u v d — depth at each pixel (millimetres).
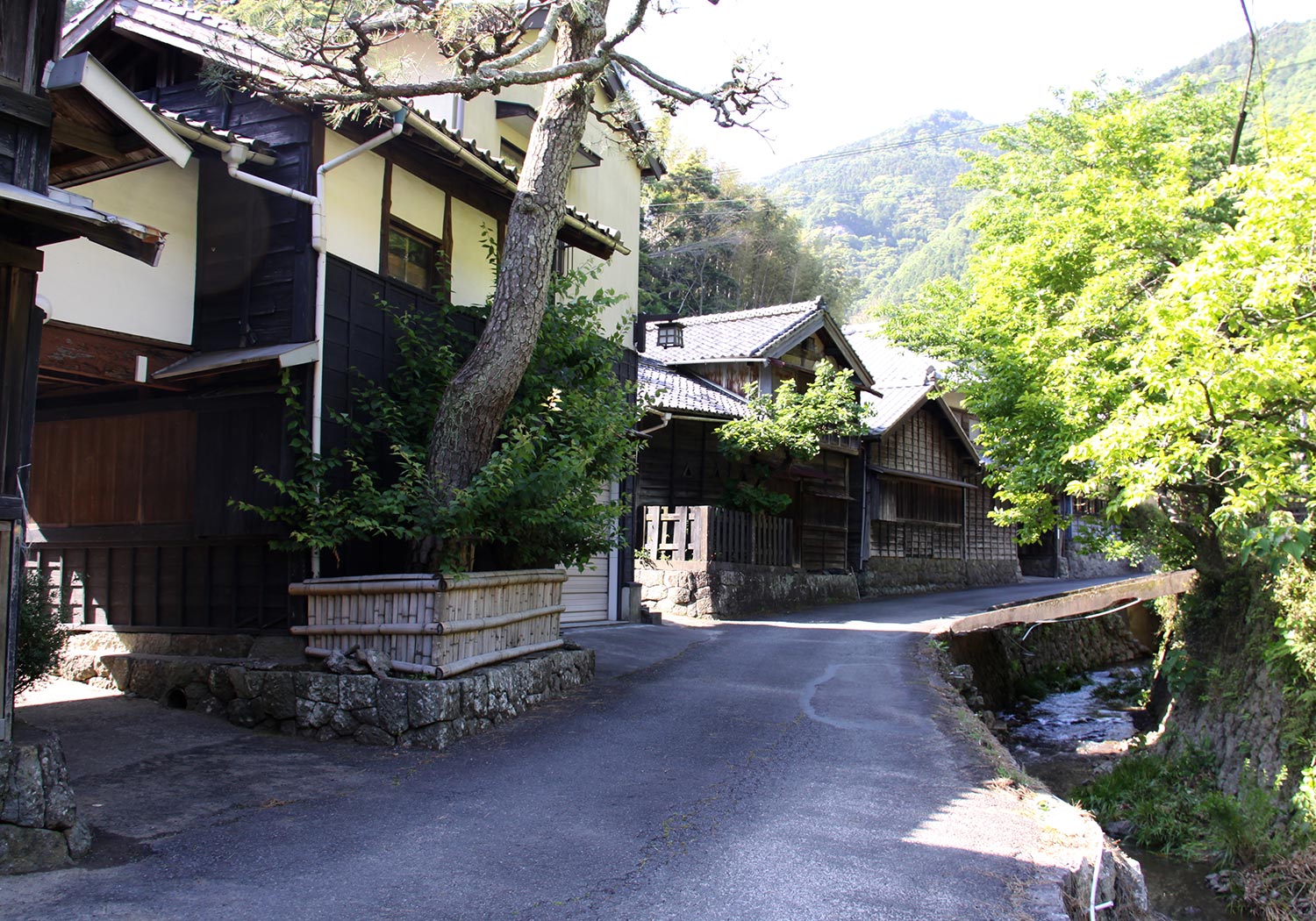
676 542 18078
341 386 8750
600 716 8328
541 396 9875
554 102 9219
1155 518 12234
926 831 5480
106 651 9320
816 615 18906
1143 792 10336
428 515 8133
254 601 8648
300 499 7961
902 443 27516
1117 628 22672
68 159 6824
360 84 7711
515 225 9078
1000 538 33594
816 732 7930
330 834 5137
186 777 6211
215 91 8883
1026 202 17641
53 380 8555
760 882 4598
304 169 8695
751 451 19750
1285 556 8578
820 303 22766
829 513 24016
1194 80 17062
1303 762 8930
